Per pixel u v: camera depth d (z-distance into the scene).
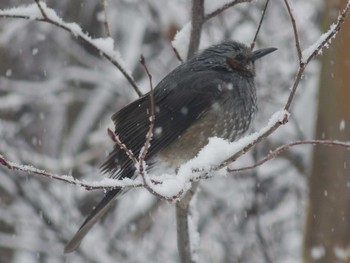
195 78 9.19
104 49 8.52
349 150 10.79
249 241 13.69
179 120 9.11
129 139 9.02
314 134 11.16
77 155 15.28
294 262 14.47
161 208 14.93
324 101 10.95
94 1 16.64
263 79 14.12
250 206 13.96
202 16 8.64
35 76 17.03
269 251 13.18
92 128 16.09
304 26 14.78
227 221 14.27
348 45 10.68
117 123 9.10
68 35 16.66
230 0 8.59
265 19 14.62
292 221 14.93
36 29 17.02
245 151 6.43
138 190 14.47
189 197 8.05
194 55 8.98
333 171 10.87
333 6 10.97
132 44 15.62
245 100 9.34
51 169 13.70
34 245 13.74
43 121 16.80
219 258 13.32
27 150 15.28
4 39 16.19
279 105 14.09
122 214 14.20
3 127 14.63
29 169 5.81
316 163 11.04
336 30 6.07
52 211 13.60
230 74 9.34
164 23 14.78
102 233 13.91
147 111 9.07
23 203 14.02
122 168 8.71
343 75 10.76
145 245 14.59
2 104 15.83
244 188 14.32
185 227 8.30
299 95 14.30
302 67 6.06
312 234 11.09
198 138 9.17
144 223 14.30
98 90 16.25
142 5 15.51
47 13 8.35
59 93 16.33
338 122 10.81
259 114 14.22
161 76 15.42
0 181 14.12
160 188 6.06
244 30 14.39
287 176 14.76
